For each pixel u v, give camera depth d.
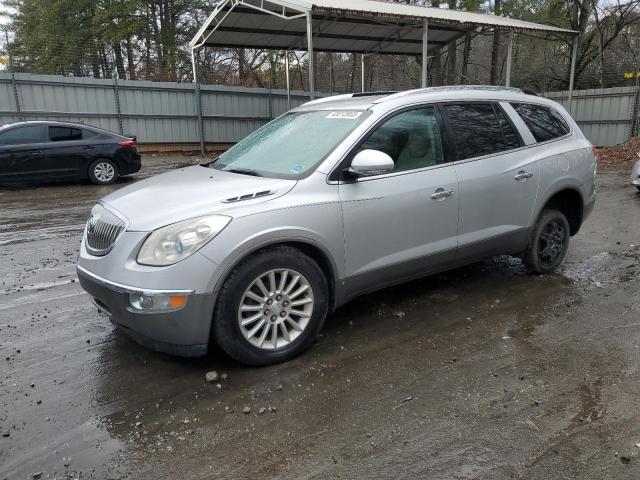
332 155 3.73
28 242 6.92
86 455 2.63
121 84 18.98
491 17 18.31
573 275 5.30
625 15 23.62
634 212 8.50
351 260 3.76
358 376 3.36
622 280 5.13
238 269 3.28
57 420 2.92
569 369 3.42
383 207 3.85
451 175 4.25
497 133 4.68
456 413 2.95
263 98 22.06
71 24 28.64
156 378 3.36
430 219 4.13
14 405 3.06
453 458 2.57
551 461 2.54
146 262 3.13
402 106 4.12
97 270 3.35
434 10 16.81
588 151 5.37
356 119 4.00
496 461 2.54
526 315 4.30
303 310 3.60
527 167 4.77
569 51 24.36
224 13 16.11
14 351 3.75
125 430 2.83
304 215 3.48
